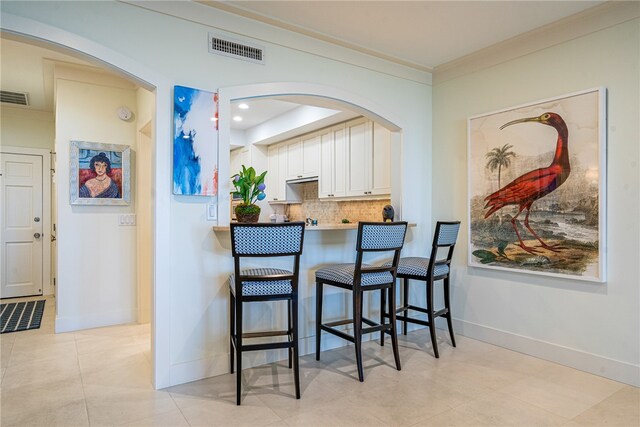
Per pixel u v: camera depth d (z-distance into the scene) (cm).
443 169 379
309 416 215
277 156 605
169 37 251
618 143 262
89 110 389
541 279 303
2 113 514
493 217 332
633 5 254
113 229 399
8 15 201
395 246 279
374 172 425
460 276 363
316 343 302
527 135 308
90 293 386
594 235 271
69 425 205
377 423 208
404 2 254
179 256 255
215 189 267
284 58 297
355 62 334
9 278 523
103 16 229
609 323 266
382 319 319
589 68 275
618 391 246
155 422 208
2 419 211
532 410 222
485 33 300
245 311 283
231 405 227
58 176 373
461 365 288
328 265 310
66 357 303
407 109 371
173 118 251
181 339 257
